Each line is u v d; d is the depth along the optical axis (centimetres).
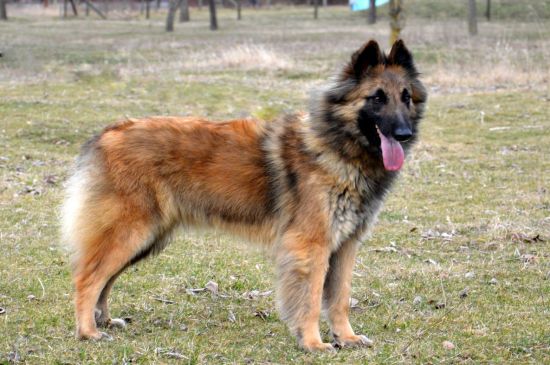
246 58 2236
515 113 1558
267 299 643
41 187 1019
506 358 507
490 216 912
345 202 528
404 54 558
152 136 550
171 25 3869
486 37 2934
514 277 692
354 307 619
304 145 534
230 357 505
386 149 527
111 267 537
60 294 636
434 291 657
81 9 5753
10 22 4319
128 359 496
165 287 662
